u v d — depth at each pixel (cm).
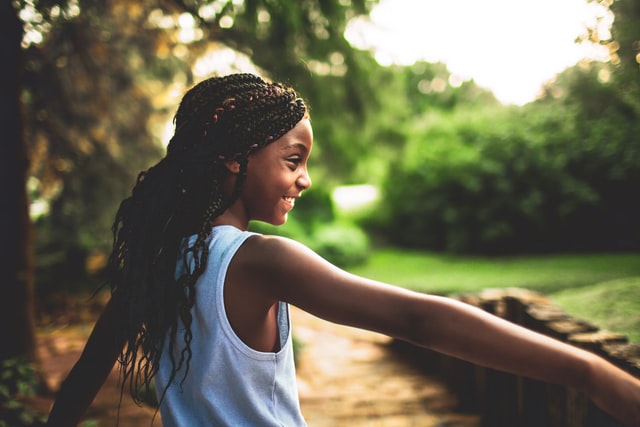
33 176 617
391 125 596
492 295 344
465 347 69
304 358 565
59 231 805
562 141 1132
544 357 68
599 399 68
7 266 371
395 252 1334
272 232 1209
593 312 319
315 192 1429
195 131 91
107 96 615
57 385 430
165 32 553
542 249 1152
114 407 364
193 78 570
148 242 89
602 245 1084
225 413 82
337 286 74
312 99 515
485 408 358
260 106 88
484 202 1196
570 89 822
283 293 78
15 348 372
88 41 505
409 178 1323
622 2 384
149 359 89
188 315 82
